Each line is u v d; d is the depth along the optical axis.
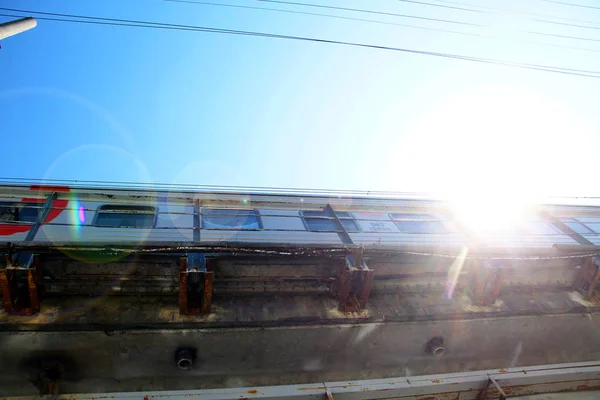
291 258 9.49
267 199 12.74
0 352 7.95
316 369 9.49
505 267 10.36
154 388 8.84
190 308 8.72
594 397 10.34
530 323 10.38
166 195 11.88
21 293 8.27
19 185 11.09
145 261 8.83
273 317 9.05
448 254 10.14
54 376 8.25
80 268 8.69
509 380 9.92
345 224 12.55
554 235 13.28
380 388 9.18
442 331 9.85
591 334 10.97
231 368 9.06
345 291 9.45
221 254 8.98
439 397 9.65
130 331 8.25
